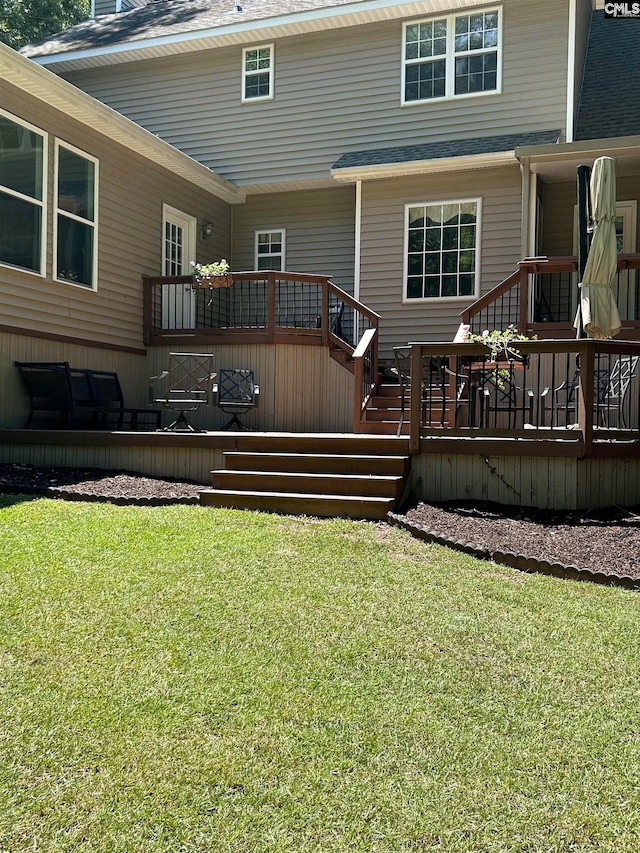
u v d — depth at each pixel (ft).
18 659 10.76
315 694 10.02
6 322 27.04
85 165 31.42
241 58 42.80
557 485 19.69
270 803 7.86
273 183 42.19
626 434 20.18
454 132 38.73
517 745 8.95
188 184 39.91
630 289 35.35
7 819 7.57
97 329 32.14
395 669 10.79
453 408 25.52
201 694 9.95
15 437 25.84
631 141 30.58
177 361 34.63
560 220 37.55
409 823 7.59
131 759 8.53
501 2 37.55
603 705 9.90
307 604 13.05
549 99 36.94
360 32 40.52
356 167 37.11
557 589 14.26
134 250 34.86
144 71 44.93
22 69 26.05
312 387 33.14
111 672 10.47
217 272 33.22
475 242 36.63
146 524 17.93
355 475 20.54
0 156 26.78
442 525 17.94
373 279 38.47
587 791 8.12
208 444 23.09
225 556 15.56
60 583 13.75
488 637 11.95
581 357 19.29
